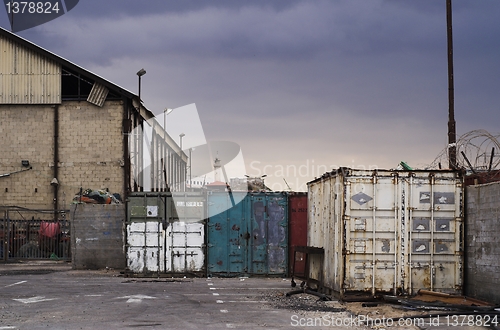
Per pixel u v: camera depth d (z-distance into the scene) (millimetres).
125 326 12523
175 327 12438
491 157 16875
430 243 16094
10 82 41438
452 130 23859
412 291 15984
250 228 25688
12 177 41094
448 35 24250
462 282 16078
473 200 16297
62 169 41125
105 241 28734
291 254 25594
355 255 15977
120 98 41406
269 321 13320
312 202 20406
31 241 34312
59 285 21188
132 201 25562
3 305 15797
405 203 16094
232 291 19750
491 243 15320
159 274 25312
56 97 41344
